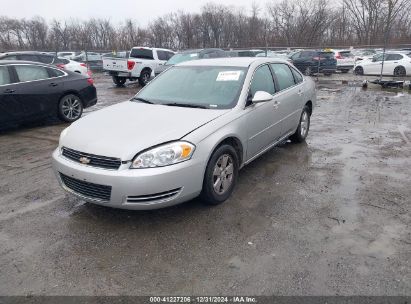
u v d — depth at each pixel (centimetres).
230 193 432
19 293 282
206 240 346
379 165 543
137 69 1759
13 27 6078
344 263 308
